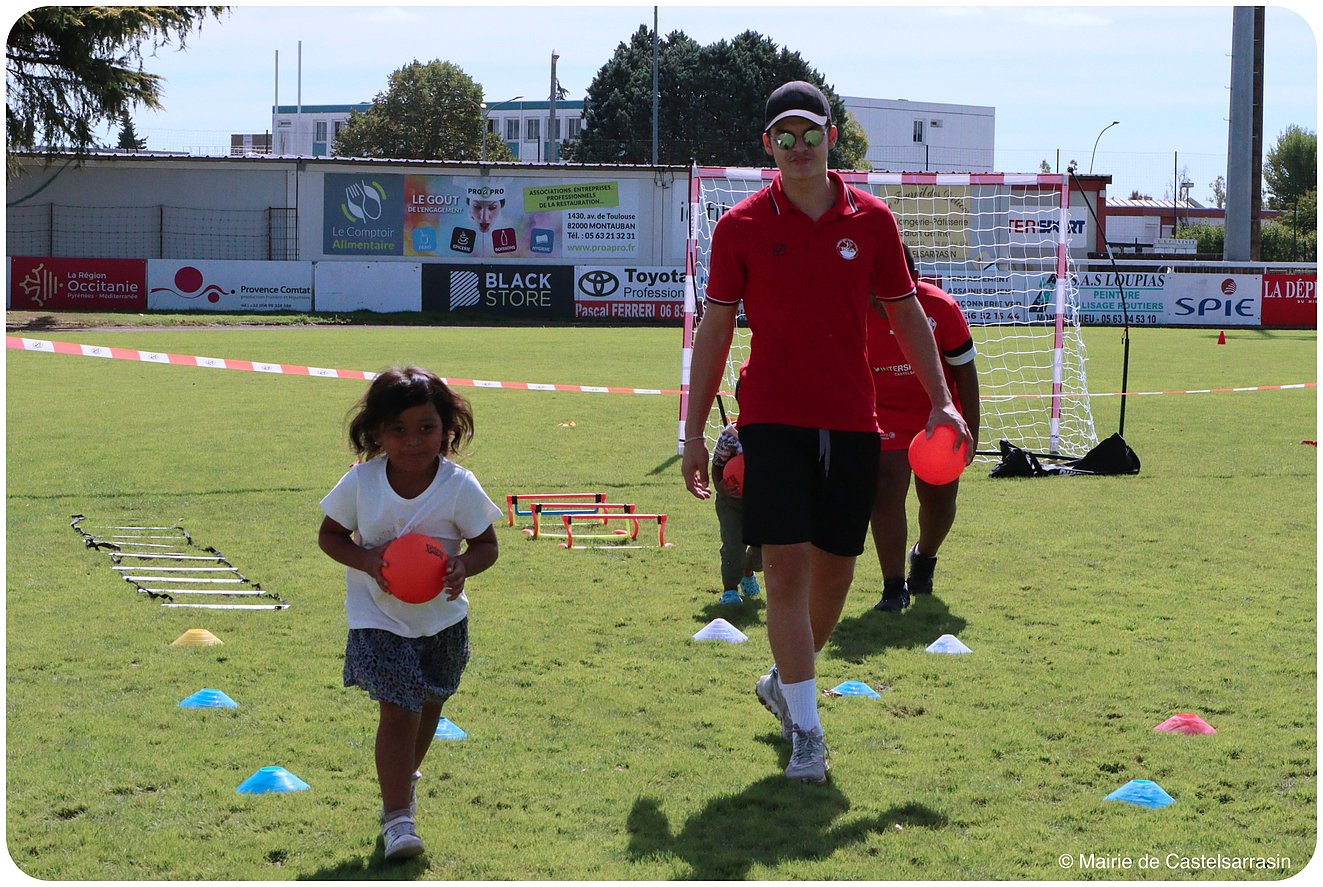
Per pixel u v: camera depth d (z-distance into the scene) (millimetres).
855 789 4312
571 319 37625
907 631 6258
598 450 12312
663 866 3734
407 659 3873
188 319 33406
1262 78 39656
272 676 5422
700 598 6887
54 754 4520
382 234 42344
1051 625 6391
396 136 79750
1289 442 13234
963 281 31875
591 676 5504
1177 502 9836
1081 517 9234
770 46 64062
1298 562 7801
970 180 12008
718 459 6742
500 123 97812
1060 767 4500
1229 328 37406
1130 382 20531
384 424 3877
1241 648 5965
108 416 14430
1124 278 37625
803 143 4500
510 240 42750
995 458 12328
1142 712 5086
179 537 8258
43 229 41031
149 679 5367
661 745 4715
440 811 4113
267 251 42125
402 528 3980
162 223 41562
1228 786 4352
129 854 3781
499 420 14594
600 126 64000
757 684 4879
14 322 30609
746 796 4242
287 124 100312
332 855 3812
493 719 4965
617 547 8141
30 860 3732
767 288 4574
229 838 3900
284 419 14289
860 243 4594
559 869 3711
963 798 4238
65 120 33875
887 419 6664
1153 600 6883
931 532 6945
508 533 8523
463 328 33281
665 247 43375
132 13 33281
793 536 4523
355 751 4594
